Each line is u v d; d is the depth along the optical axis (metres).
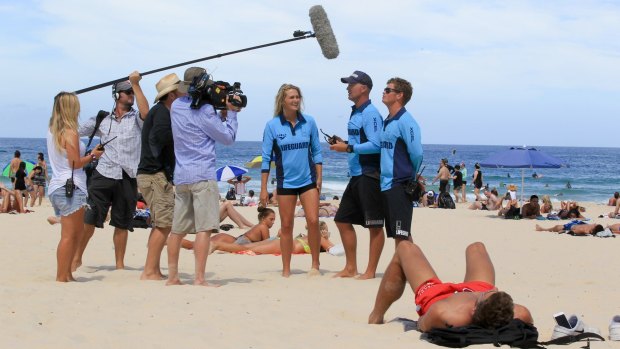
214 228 7.14
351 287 7.45
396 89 7.56
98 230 13.20
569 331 4.82
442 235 14.65
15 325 5.05
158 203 7.52
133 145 8.07
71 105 6.98
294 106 8.12
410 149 7.55
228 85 7.06
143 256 10.02
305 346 4.70
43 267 8.50
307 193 8.36
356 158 8.12
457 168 31.36
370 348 4.64
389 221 7.70
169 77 7.32
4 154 89.88
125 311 5.58
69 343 4.65
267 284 7.57
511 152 23.20
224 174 28.00
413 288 5.04
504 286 8.05
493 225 17.38
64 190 7.07
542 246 12.91
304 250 11.04
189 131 6.98
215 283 7.54
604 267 10.21
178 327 5.11
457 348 4.50
